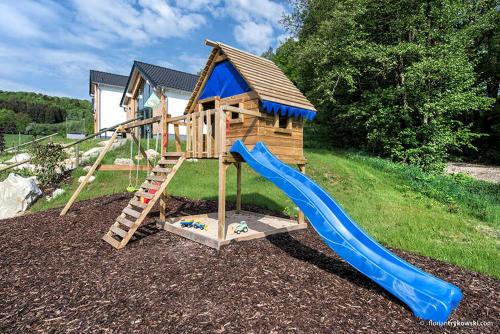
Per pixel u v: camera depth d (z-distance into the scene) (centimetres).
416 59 1593
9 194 979
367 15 1714
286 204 990
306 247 594
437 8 1528
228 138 692
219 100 688
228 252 541
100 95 2431
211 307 361
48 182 1179
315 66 1912
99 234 666
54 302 384
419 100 1595
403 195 1097
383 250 449
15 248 583
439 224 789
